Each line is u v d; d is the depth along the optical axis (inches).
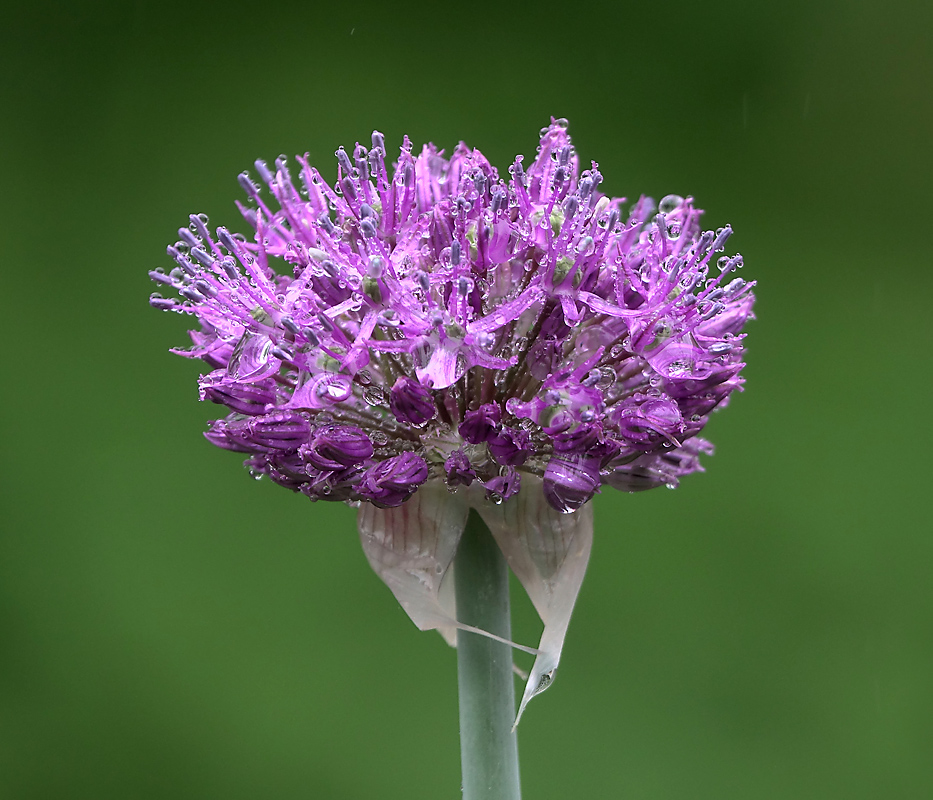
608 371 22.3
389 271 21.8
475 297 21.8
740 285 22.3
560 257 21.9
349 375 21.9
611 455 22.0
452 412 22.1
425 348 21.7
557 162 22.3
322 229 22.2
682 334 22.1
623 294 22.2
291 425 22.1
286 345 22.0
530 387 22.1
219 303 22.3
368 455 22.0
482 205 22.1
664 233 22.2
